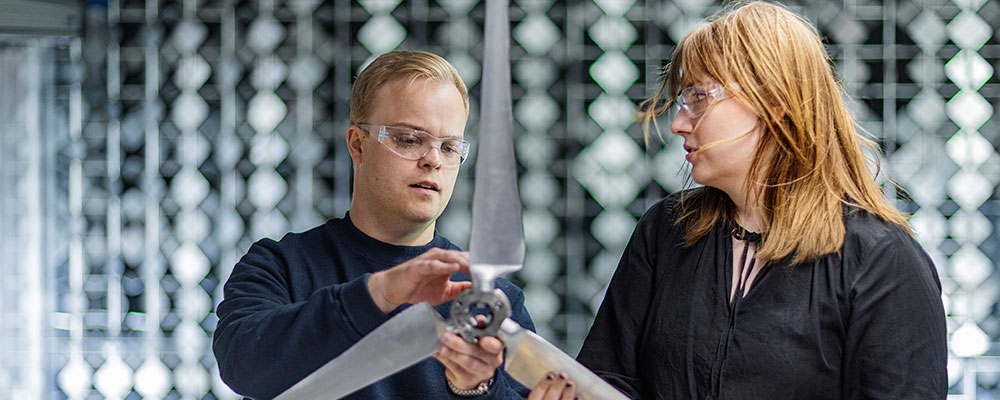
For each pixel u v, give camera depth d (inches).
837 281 64.3
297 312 57.0
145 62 162.4
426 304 49.1
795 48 64.1
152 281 164.6
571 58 161.0
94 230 163.9
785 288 65.2
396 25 161.6
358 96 68.5
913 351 62.1
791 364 64.2
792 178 64.8
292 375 57.2
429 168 66.0
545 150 162.6
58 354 163.3
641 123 161.6
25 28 142.6
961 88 159.3
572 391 51.9
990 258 160.2
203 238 164.7
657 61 160.9
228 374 61.1
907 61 159.3
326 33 162.4
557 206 163.2
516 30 161.2
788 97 63.4
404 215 67.1
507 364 52.0
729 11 73.2
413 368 68.6
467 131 160.4
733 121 64.4
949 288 160.6
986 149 159.8
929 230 160.6
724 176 66.1
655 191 162.2
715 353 66.7
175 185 164.2
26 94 148.6
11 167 148.4
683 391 68.1
